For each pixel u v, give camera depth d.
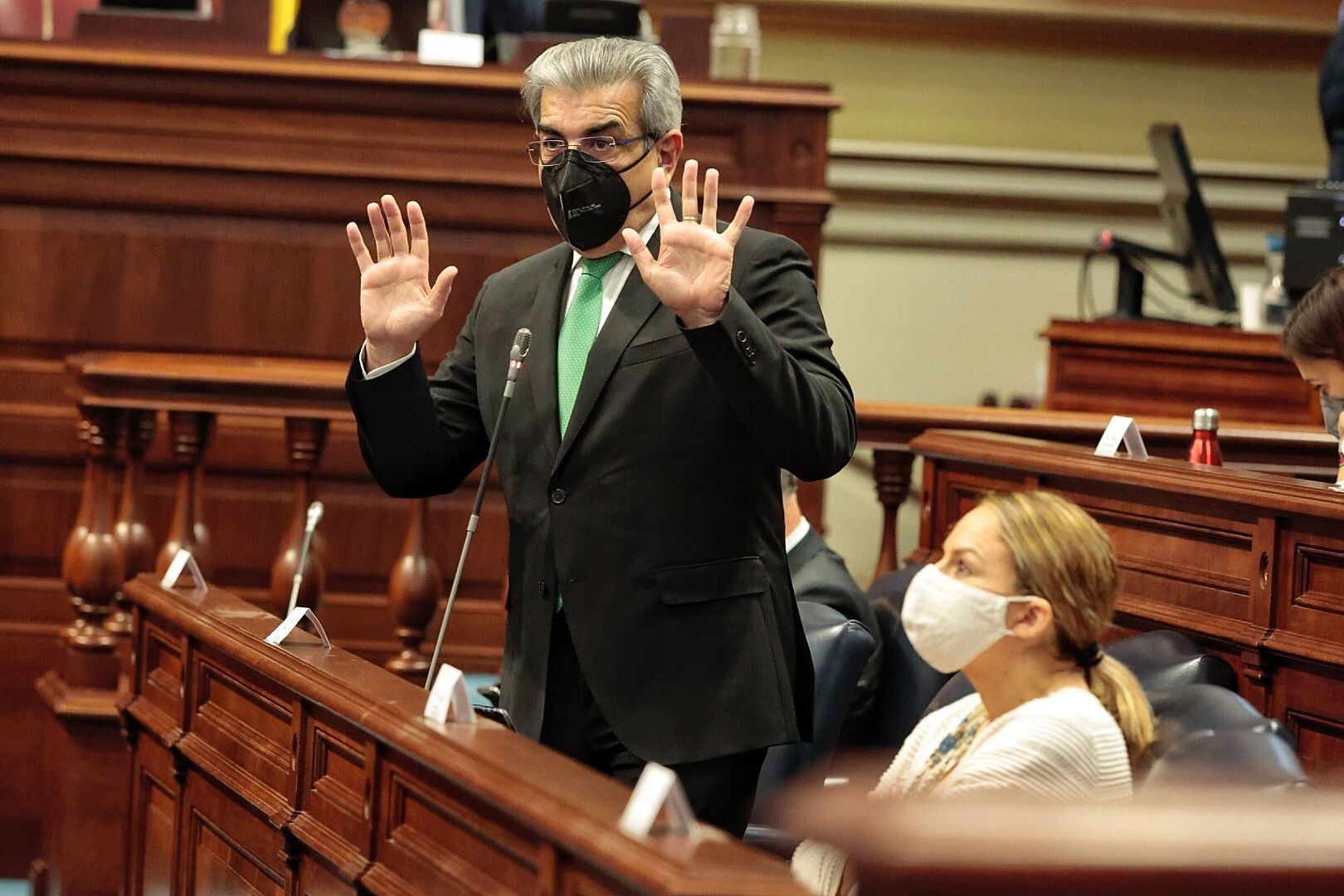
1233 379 20.73
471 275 18.62
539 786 7.23
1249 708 8.54
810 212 18.56
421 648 17.84
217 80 18.36
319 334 18.80
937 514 15.44
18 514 18.38
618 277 9.30
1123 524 12.59
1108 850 4.96
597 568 8.89
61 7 23.05
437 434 9.43
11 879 17.95
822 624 12.05
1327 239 19.83
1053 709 8.12
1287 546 10.86
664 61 9.08
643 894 6.28
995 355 29.42
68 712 15.34
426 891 8.53
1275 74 29.88
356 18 20.06
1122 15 29.00
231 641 11.28
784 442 8.24
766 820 11.67
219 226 18.70
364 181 18.56
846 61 28.94
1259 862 5.00
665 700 8.79
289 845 10.27
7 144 18.38
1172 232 23.48
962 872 4.93
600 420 8.96
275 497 18.31
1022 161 28.95
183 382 15.54
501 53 20.28
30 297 18.62
